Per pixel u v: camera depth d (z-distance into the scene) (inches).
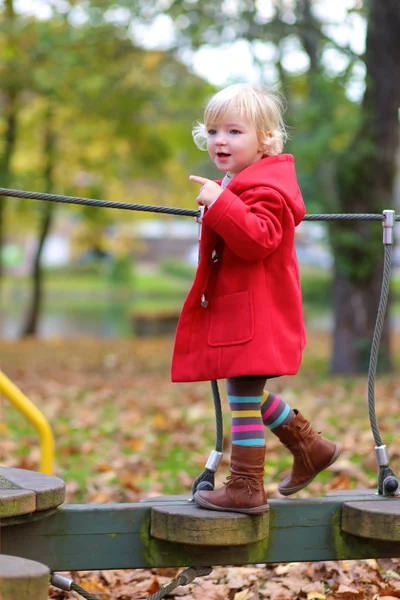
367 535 147.9
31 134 920.3
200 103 713.6
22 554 144.7
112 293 2094.0
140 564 148.5
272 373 140.1
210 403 450.0
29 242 2807.6
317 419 378.6
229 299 143.6
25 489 141.6
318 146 514.0
